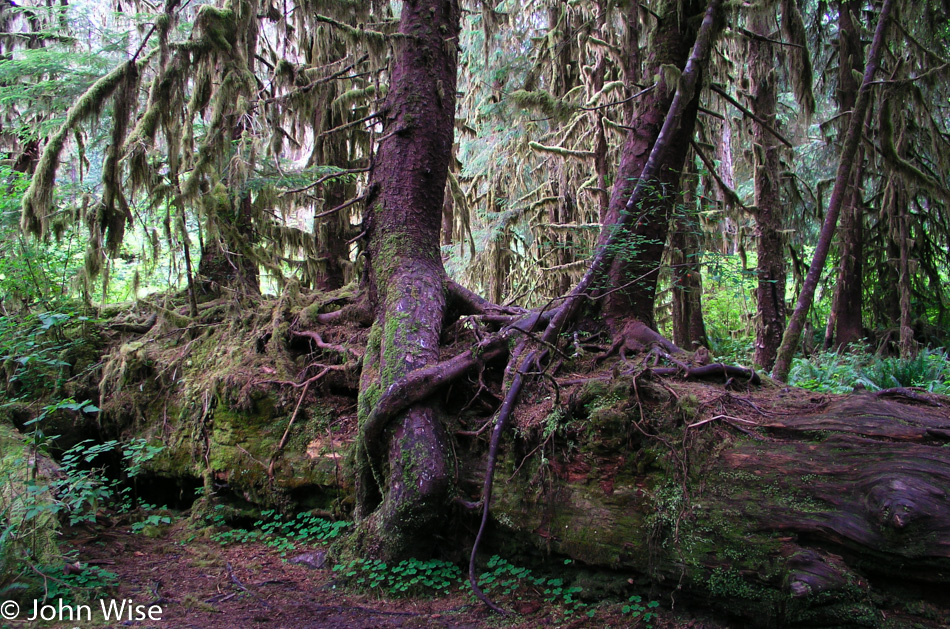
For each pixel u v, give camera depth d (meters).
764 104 9.72
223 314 7.59
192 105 7.12
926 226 13.34
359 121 5.97
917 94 10.56
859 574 3.35
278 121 8.32
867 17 12.71
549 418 4.50
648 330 5.46
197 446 6.27
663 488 3.97
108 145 7.08
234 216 7.09
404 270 5.66
